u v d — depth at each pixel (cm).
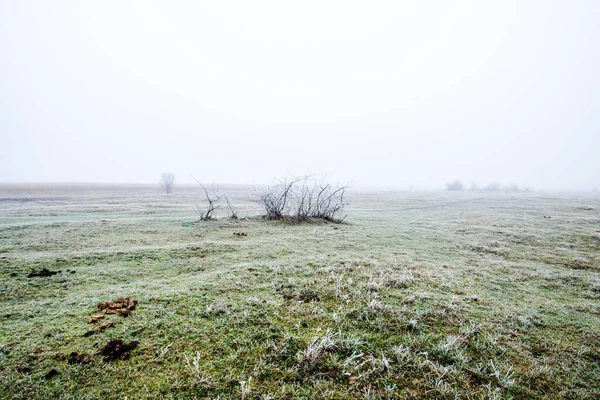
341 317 409
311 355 311
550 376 303
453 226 1399
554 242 1055
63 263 650
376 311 431
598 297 541
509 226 1422
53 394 251
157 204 2414
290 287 520
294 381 282
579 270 729
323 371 297
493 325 405
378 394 270
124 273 595
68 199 3136
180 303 439
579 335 390
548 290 575
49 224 1166
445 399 267
